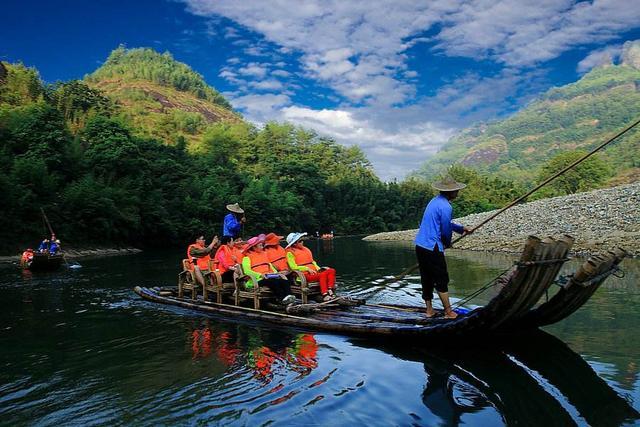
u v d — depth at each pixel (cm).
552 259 533
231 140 7269
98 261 2305
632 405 424
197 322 823
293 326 758
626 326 682
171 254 2906
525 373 514
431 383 497
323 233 6156
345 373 534
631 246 1688
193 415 436
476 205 7112
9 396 502
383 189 7456
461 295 1029
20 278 1549
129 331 773
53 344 708
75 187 2992
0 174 2527
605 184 7994
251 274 858
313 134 9250
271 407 446
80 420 437
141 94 14000
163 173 4150
